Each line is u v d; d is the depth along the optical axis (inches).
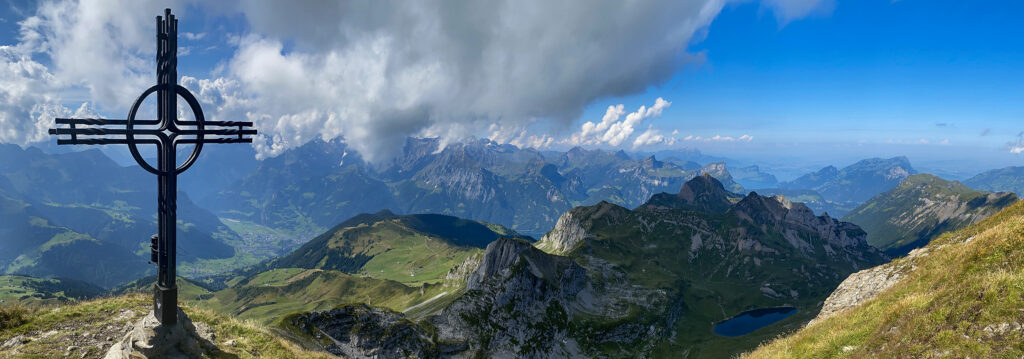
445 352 5629.9
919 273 1175.0
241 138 651.5
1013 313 641.6
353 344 3112.7
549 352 7534.5
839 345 927.7
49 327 805.9
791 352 1045.8
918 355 698.2
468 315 6825.8
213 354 781.3
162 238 619.2
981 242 1011.3
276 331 1176.2
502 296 7559.1
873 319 961.5
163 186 602.2
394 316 3732.8
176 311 658.8
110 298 1010.7
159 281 642.2
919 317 780.0
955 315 714.2
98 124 525.3
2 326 770.2
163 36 569.9
